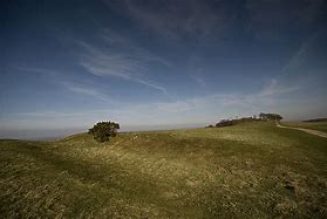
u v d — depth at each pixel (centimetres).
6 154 2827
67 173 2530
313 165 3275
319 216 1934
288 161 3391
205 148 3953
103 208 1908
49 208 1806
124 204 2028
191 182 2700
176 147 4022
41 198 1927
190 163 3294
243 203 2205
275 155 3638
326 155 3819
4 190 1970
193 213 2036
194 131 5603
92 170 2822
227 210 2081
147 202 2153
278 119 11675
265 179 2772
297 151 3947
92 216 1778
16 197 1894
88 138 4578
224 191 2475
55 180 2286
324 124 8238
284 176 2855
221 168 3102
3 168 2388
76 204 1908
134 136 4672
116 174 2797
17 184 2098
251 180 2750
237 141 4447
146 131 5497
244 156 3556
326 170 3083
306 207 2097
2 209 1716
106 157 3497
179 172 2981
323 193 2373
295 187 2536
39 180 2236
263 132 5719
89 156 3475
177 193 2422
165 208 2077
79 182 2342
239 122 10456
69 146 3978
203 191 2478
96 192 2178
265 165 3209
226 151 3794
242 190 2497
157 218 1867
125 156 3569
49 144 3981
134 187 2481
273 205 2150
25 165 2564
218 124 10125
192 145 4125
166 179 2778
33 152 3170
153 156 3588
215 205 2175
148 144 4194
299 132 5859
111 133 4659
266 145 4231
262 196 2341
